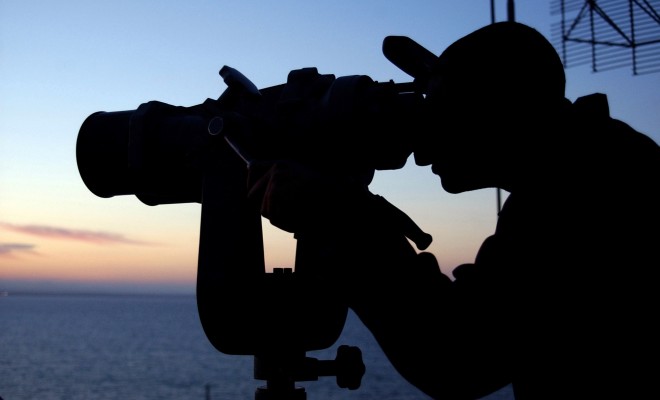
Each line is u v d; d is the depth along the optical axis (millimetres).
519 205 1122
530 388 1099
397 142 1426
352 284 1026
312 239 1070
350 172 1540
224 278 1447
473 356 1056
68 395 77812
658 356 1039
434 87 1167
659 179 1117
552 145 1116
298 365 1470
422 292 1028
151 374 97188
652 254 1056
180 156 1596
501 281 1063
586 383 1051
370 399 69375
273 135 1516
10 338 164125
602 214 1061
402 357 1062
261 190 1118
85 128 1749
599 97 1186
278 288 1448
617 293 1043
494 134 1117
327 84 1558
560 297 1049
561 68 1167
